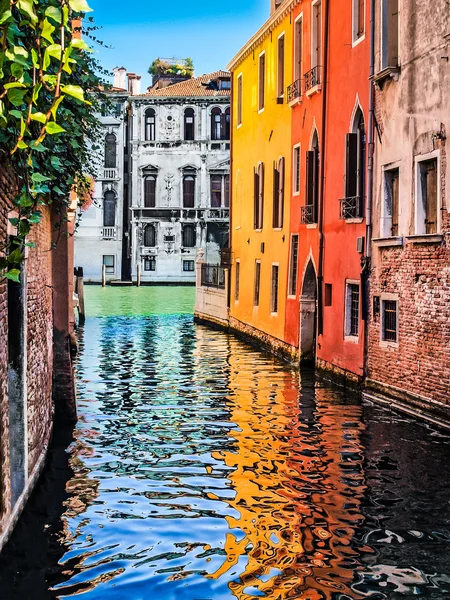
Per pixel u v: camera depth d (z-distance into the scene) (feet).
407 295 46.91
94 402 48.65
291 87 72.02
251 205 90.07
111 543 24.68
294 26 72.79
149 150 188.03
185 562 23.27
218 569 22.85
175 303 140.77
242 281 92.58
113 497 29.30
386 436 39.93
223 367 66.08
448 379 41.83
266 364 68.59
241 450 36.78
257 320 84.17
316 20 66.95
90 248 193.67
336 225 59.57
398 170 49.24
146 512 27.68
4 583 21.56
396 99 48.44
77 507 27.99
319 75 64.64
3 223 21.74
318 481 31.73
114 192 192.75
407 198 47.19
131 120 190.60
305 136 68.85
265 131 84.07
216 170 187.73
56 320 41.78
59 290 41.70
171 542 24.88
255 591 21.40
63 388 41.96
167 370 63.46
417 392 45.39
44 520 26.53
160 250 190.49
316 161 65.62
